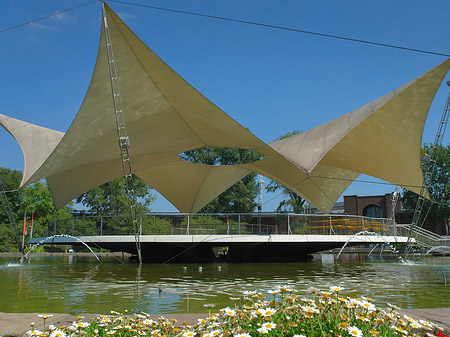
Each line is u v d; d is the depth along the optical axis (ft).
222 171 61.57
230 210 108.68
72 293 19.75
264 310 7.22
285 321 7.45
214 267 38.29
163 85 32.96
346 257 59.98
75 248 80.18
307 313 7.16
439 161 105.50
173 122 40.06
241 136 38.93
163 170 60.23
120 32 27.02
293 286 22.63
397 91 34.58
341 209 147.13
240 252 52.95
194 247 50.39
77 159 39.99
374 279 26.96
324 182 57.52
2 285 23.58
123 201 99.60
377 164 45.68
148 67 30.58
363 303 7.52
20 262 48.14
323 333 6.68
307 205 109.50
